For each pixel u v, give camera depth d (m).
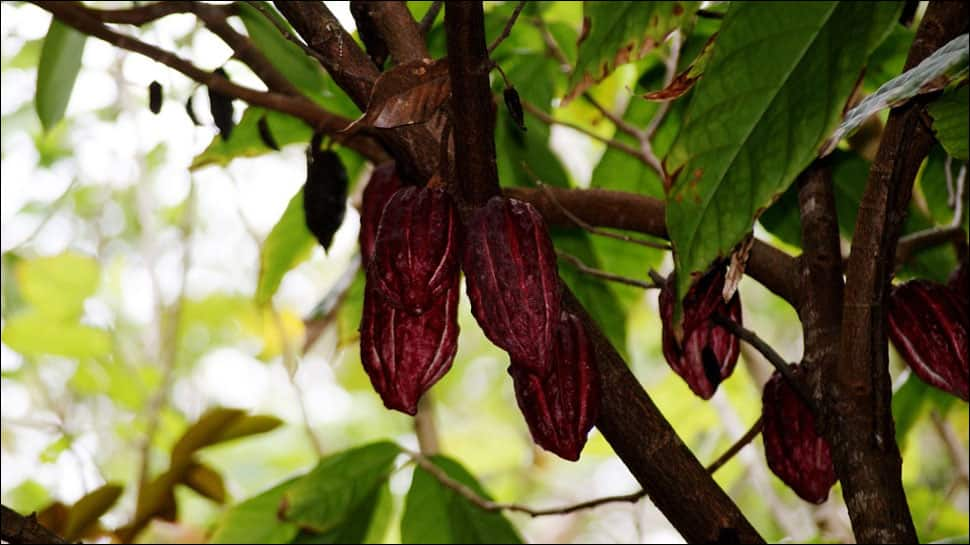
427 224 1.89
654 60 2.87
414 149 2.01
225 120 2.40
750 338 2.08
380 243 1.90
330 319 2.71
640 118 2.87
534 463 5.03
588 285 2.82
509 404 6.30
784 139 1.78
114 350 4.00
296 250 2.85
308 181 2.42
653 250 2.87
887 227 1.93
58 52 2.67
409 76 1.82
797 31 1.79
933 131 1.88
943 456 4.46
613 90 3.10
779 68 1.79
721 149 1.80
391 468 2.67
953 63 1.71
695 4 2.32
